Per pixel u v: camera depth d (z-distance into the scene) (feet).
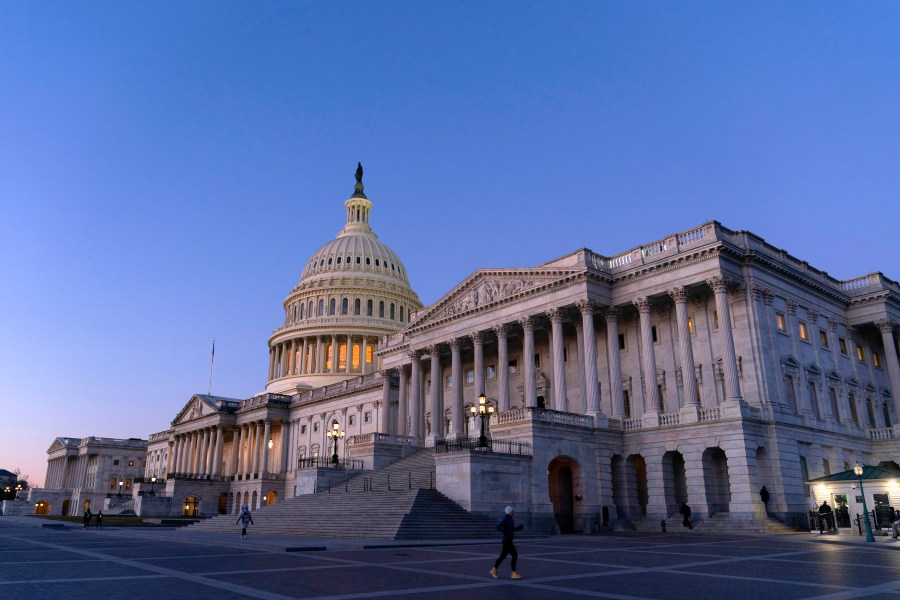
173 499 364.99
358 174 572.51
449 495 149.18
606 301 187.01
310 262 500.33
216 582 64.28
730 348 160.04
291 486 358.84
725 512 156.25
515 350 229.25
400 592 57.36
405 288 485.97
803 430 166.30
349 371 434.30
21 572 73.72
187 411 448.65
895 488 131.44
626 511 170.71
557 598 53.83
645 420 172.04
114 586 61.52
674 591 57.72
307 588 60.03
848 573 70.03
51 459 610.24
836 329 201.36
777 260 181.68
